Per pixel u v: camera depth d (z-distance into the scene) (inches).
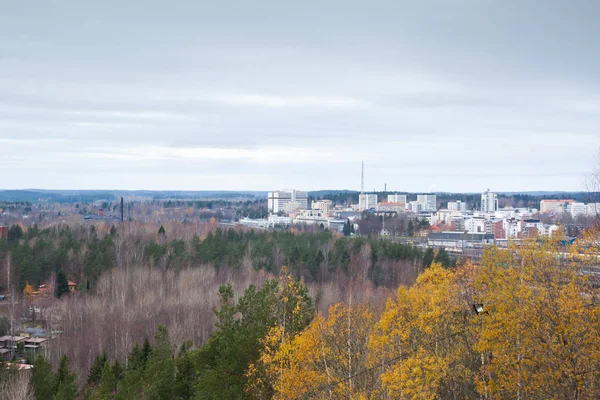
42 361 2020.2
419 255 4648.1
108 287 3860.7
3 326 3319.4
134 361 2342.5
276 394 1369.3
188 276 4062.5
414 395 1093.1
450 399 1306.6
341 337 1414.9
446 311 1306.6
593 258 1238.3
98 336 2967.5
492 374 1331.2
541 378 1178.6
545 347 1185.4
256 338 1571.1
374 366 1263.5
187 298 3599.9
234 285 3777.1
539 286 1239.5
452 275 1391.5
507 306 1225.4
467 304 1344.7
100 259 4279.0
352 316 1446.9
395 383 1149.7
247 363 1551.4
